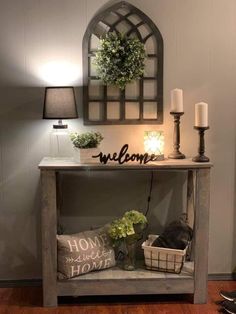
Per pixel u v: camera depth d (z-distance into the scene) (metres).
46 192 1.65
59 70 1.81
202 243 1.70
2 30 1.78
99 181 1.90
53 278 1.69
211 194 1.92
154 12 1.81
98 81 1.83
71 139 1.72
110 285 1.70
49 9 1.79
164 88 1.85
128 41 1.75
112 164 1.65
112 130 1.86
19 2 1.77
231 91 1.87
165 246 1.74
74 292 1.70
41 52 1.80
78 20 1.79
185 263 1.82
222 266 1.96
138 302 1.76
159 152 1.75
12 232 1.90
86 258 1.70
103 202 1.91
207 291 1.82
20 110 1.83
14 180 1.87
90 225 1.92
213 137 1.89
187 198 1.86
